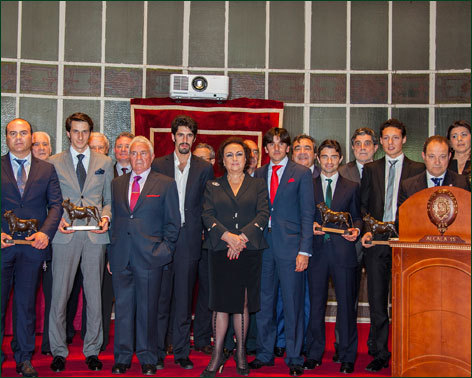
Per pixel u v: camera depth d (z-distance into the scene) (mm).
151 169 3854
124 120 5758
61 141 5676
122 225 3531
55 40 5699
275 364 3777
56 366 3533
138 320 3510
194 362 3834
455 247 2896
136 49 5797
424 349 3000
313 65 5855
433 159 3482
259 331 3701
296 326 3561
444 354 2963
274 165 3773
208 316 4164
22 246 3453
